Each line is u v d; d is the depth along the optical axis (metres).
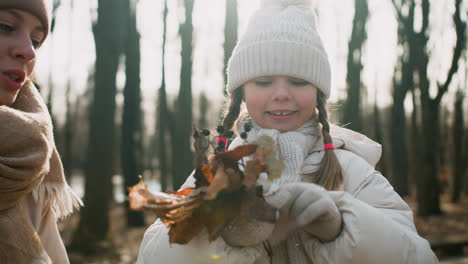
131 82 11.95
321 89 1.54
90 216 7.52
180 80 9.66
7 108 1.53
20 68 1.56
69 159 15.46
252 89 1.52
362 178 1.50
